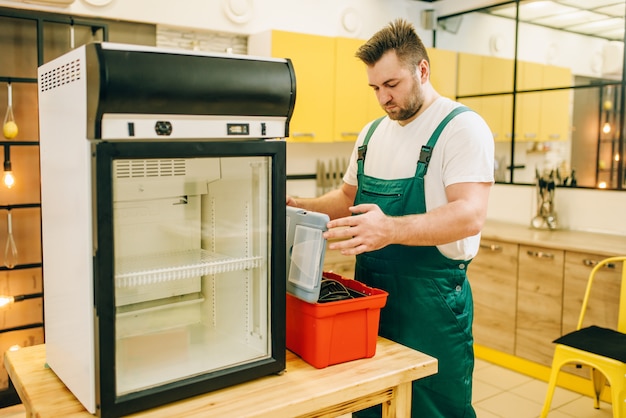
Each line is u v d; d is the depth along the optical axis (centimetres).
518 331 349
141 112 104
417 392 177
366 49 167
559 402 311
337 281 154
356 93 395
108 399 106
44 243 134
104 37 317
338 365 136
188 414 110
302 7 399
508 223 416
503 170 475
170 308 139
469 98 473
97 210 102
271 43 350
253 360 126
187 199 134
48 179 127
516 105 462
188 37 357
